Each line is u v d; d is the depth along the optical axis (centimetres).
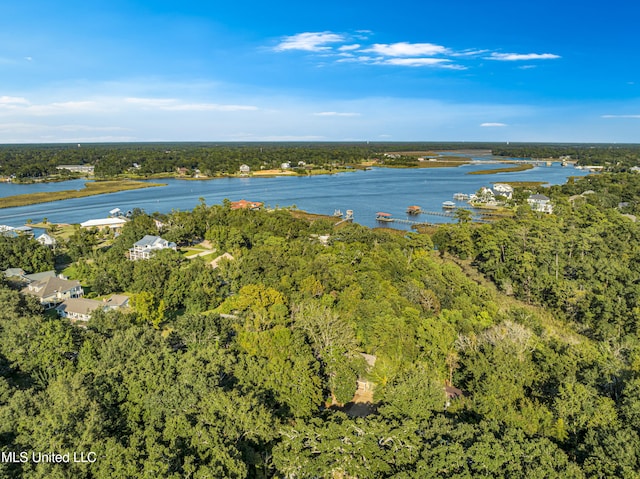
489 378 5134
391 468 3738
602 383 5206
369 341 6775
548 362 5747
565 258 11569
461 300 8638
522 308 8912
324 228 16512
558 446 4206
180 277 9469
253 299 7950
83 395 4141
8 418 4050
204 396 4412
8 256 12094
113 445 3594
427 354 6272
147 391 4538
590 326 8769
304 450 3975
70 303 8969
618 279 10025
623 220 15188
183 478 3425
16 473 3444
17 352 5581
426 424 4162
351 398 5684
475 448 3638
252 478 4047
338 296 8488
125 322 6962
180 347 6406
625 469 3550
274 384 5091
